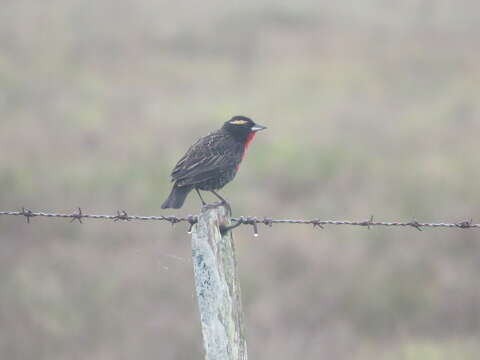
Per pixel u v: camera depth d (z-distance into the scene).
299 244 14.25
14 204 16.30
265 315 12.69
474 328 12.65
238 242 14.62
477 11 35.66
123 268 13.77
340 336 12.20
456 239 14.52
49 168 18.11
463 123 21.77
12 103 23.70
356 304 12.97
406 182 16.91
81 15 33.53
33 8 34.06
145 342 11.84
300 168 18.16
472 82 25.45
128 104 24.05
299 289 13.23
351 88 25.41
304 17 34.41
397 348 12.01
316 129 20.88
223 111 22.83
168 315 12.42
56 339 11.95
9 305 12.39
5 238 15.33
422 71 27.22
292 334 12.34
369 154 19.25
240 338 6.49
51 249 14.66
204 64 29.11
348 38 31.62
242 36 31.50
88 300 12.80
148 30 32.22
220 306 6.41
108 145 19.88
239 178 17.70
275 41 31.48
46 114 22.58
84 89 25.48
